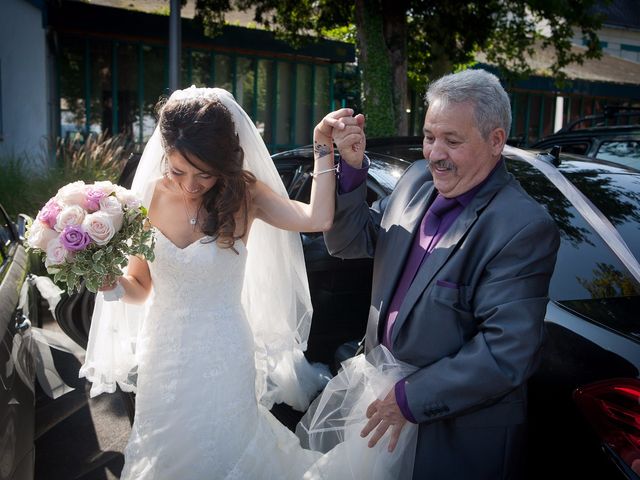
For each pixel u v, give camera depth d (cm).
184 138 183
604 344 181
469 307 172
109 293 198
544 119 1736
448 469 176
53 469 309
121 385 238
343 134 191
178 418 204
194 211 201
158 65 1169
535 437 185
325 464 195
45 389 316
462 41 1099
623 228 229
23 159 853
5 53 998
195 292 204
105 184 189
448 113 169
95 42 1104
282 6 1062
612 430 166
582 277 210
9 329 259
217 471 204
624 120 1531
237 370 208
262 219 217
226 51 1227
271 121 1306
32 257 399
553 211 233
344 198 197
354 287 300
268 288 235
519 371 157
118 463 315
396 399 171
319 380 263
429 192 194
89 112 1112
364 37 951
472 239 171
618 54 2552
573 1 977
